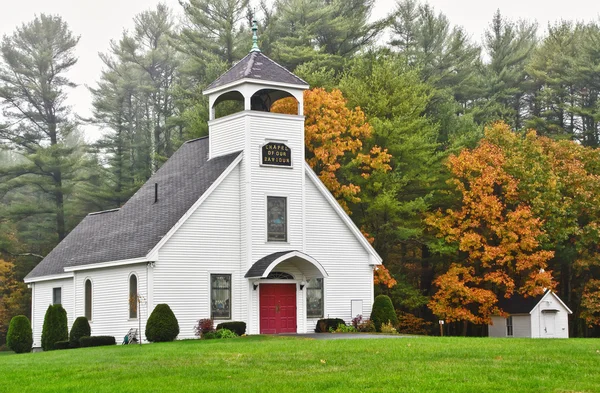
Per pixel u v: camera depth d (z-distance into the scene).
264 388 22.72
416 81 65.38
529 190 57.22
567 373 23.66
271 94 49.72
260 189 45.25
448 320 57.06
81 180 85.69
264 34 73.94
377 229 59.69
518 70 87.06
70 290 51.19
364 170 59.47
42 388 24.45
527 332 56.28
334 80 65.69
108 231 49.69
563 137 73.69
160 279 42.88
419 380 22.91
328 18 75.75
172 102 90.38
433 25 82.56
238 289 44.62
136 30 94.19
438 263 63.34
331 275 47.62
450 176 61.09
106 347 38.34
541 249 58.00
